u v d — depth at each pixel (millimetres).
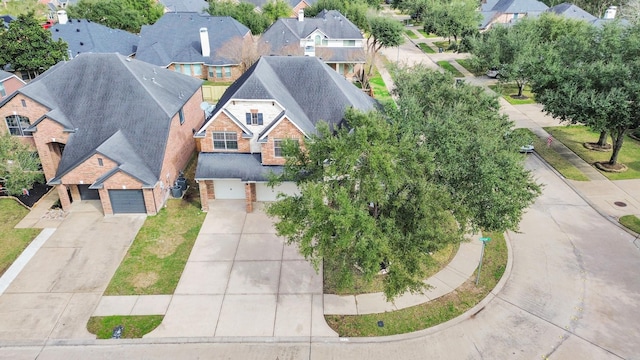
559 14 73750
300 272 25891
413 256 20266
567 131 45125
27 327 22266
